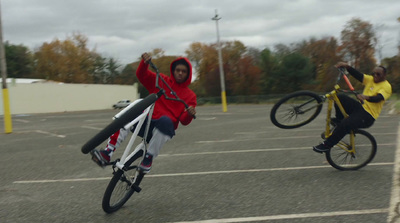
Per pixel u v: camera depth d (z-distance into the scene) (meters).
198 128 14.66
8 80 43.44
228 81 62.97
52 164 7.39
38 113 43.53
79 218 4.10
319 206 4.28
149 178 5.91
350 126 5.62
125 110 3.92
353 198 4.54
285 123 5.88
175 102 4.31
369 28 57.41
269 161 7.02
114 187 4.06
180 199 4.73
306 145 8.88
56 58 69.56
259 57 70.88
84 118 27.08
